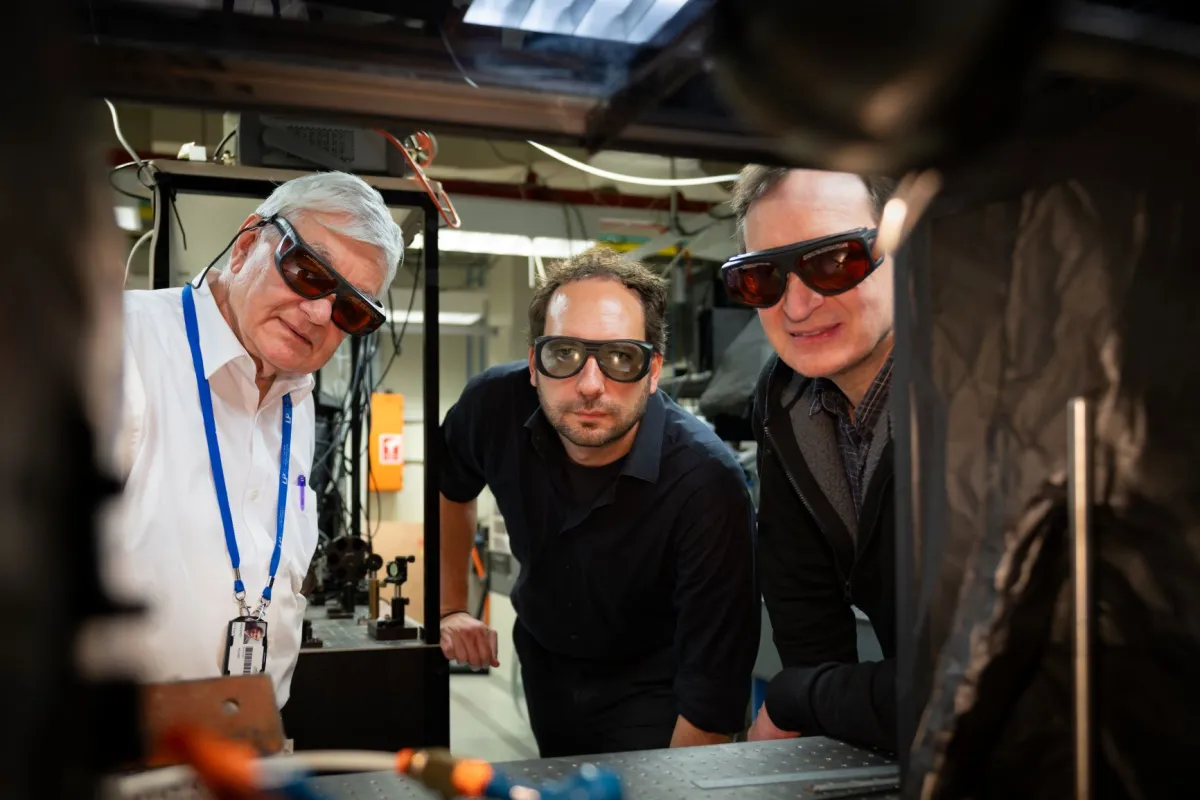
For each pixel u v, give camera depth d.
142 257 2.53
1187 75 0.44
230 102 0.50
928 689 0.55
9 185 0.25
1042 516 0.51
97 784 0.28
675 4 0.46
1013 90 0.42
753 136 0.49
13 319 0.25
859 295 1.08
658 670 1.83
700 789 0.70
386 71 0.51
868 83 0.40
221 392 1.41
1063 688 0.51
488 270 6.18
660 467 1.65
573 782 0.55
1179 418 0.46
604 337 1.51
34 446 0.25
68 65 0.27
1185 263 0.46
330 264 1.34
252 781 0.45
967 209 0.54
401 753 0.56
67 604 0.26
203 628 1.32
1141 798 0.49
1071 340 0.50
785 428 1.36
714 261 4.57
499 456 1.82
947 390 0.55
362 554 2.19
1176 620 0.47
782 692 1.00
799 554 1.40
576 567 1.73
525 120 0.54
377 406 4.47
